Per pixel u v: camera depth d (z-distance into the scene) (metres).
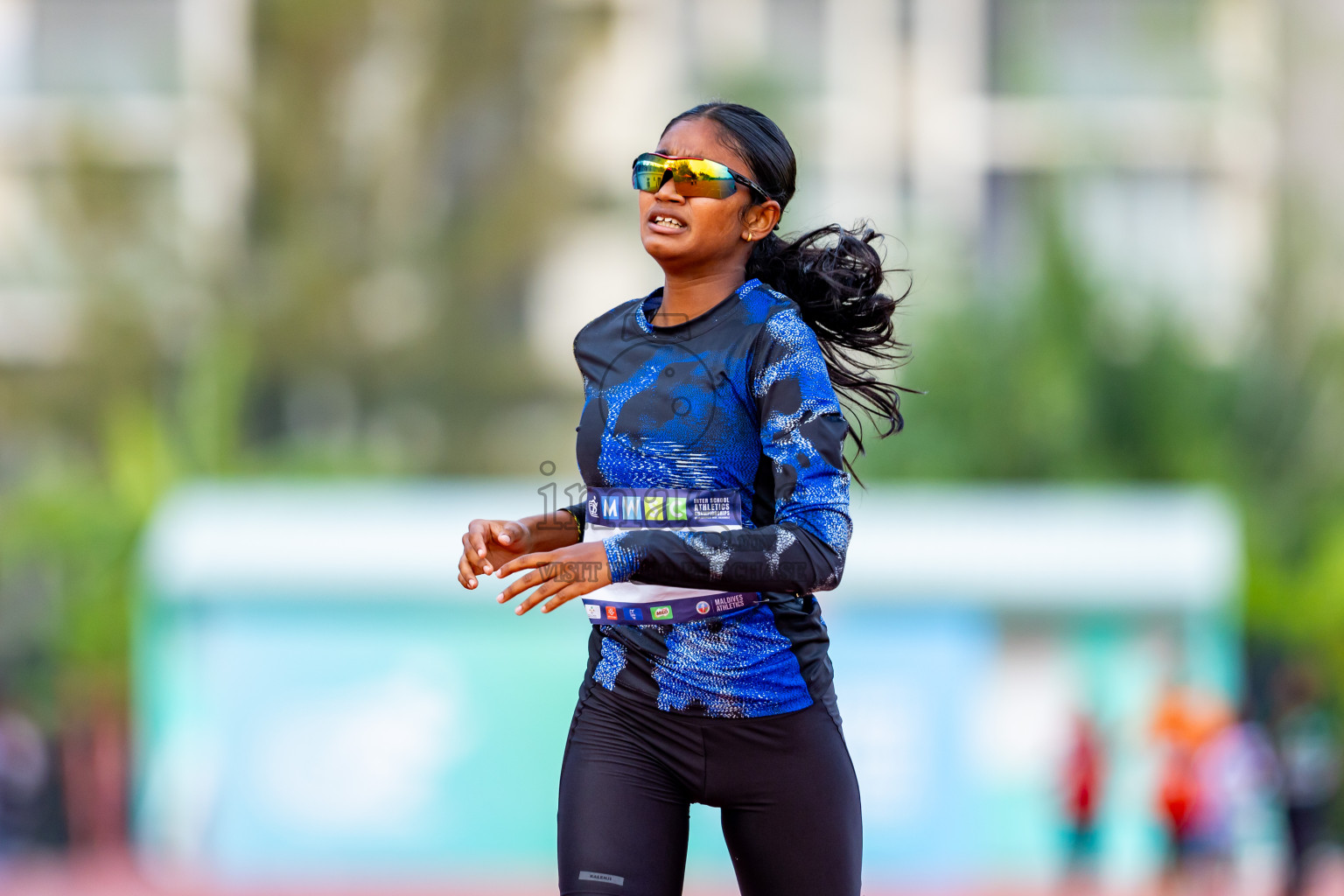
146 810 50.09
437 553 48.34
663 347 9.44
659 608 9.24
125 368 92.50
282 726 48.12
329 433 97.38
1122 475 73.56
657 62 108.00
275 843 48.09
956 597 47.31
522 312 105.75
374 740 48.12
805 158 97.81
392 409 97.50
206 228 95.50
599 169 103.25
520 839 48.06
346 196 95.88
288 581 48.03
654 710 9.34
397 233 96.25
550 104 97.38
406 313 96.50
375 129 96.06
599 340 9.73
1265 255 81.00
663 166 9.26
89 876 50.84
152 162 103.94
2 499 79.44
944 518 48.62
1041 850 46.84
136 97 105.62
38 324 96.44
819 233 10.33
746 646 9.30
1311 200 79.62
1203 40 100.31
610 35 98.81
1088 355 74.38
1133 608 47.25
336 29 93.69
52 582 74.88
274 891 46.62
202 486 77.19
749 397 9.20
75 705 58.69
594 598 9.41
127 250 93.38
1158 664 47.06
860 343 10.48
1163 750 39.72
